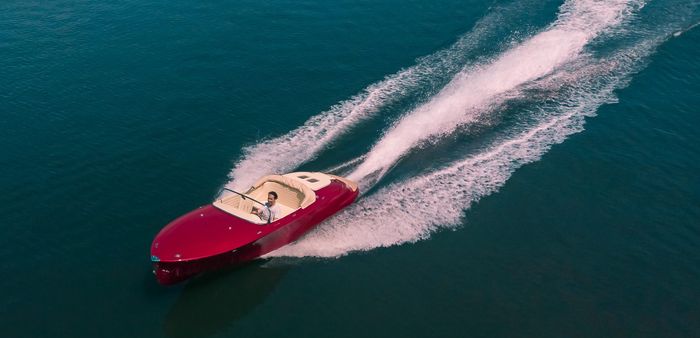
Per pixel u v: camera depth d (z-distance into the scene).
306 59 31.97
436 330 18.86
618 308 19.52
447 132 26.95
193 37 33.91
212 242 19.67
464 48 32.41
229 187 24.17
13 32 34.97
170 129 27.39
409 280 20.48
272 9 36.38
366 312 19.42
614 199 23.56
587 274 20.67
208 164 25.47
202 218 20.59
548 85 29.62
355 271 20.80
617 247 21.66
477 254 21.39
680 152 25.77
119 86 30.25
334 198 22.34
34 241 21.75
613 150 25.84
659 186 24.14
